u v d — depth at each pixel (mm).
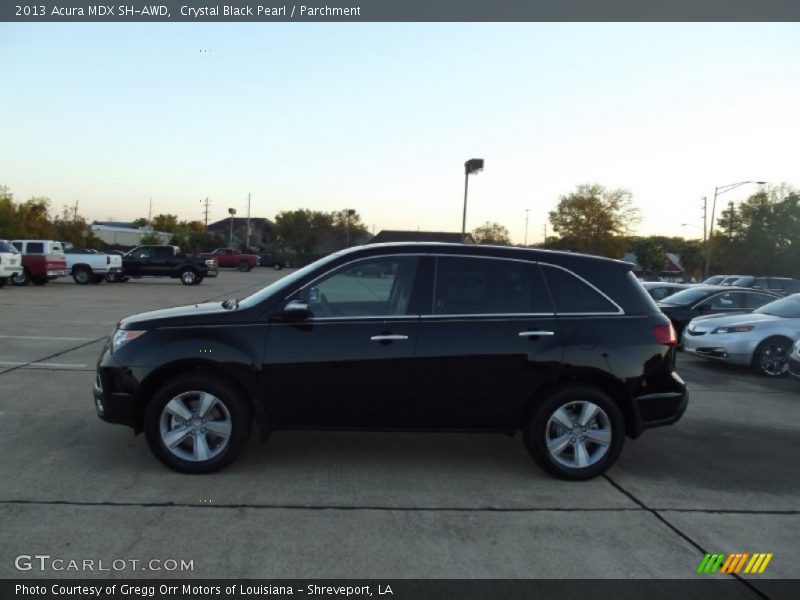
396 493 4520
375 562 3510
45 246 25953
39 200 53219
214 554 3535
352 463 5137
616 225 71375
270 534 3793
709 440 6223
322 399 4781
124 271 29781
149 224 101125
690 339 10969
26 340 11070
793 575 3520
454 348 4781
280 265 62156
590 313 4977
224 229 104875
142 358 4727
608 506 4414
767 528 4125
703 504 4508
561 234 73625
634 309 5039
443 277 4969
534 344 4832
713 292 13633
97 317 14820
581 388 4840
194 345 4715
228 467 4918
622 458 5551
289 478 4734
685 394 5105
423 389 4789
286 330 4781
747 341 10117
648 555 3695
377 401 4801
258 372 4715
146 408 4766
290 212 81500
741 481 5020
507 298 4965
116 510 4051
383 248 5066
